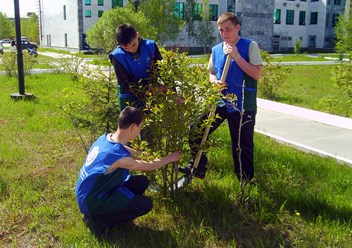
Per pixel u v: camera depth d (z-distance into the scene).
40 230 3.96
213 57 4.64
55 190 4.87
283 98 13.41
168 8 36.62
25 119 8.62
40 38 54.81
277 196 4.60
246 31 47.47
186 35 46.00
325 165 5.80
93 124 5.70
